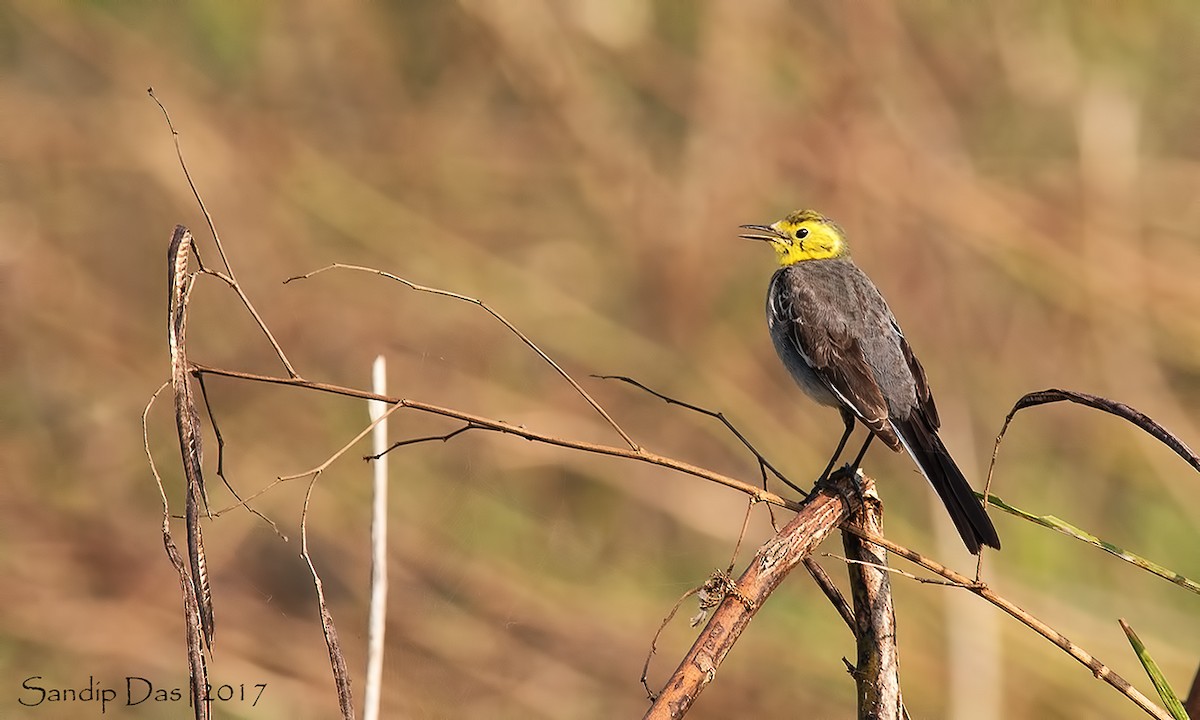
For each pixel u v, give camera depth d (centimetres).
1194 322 1492
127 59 1634
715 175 1585
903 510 1328
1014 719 1155
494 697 1057
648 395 1434
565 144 1647
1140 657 586
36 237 1503
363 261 1505
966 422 1423
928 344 1502
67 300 1471
